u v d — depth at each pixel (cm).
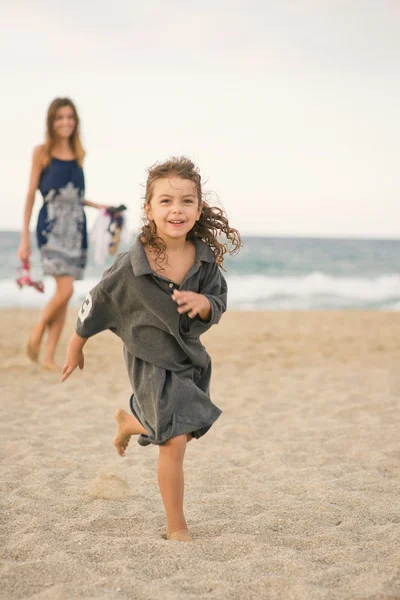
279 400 586
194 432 284
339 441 436
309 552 254
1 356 805
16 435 451
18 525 282
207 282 286
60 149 699
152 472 371
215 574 231
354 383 662
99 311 280
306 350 902
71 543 260
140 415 282
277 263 3142
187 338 277
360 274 2845
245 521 290
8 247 3094
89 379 686
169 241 277
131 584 221
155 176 275
